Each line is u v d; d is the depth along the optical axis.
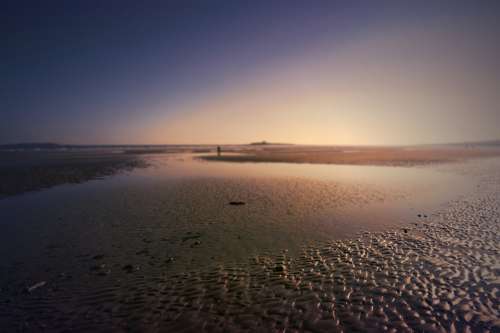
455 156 39.78
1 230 8.34
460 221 8.55
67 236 7.77
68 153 61.50
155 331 3.90
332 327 3.89
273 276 5.36
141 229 8.32
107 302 4.62
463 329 3.77
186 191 14.11
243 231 8.06
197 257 6.32
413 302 4.39
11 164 29.80
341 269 5.59
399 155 44.62
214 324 4.01
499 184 14.98
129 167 27.08
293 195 13.01
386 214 9.65
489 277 5.08
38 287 5.11
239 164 30.23
